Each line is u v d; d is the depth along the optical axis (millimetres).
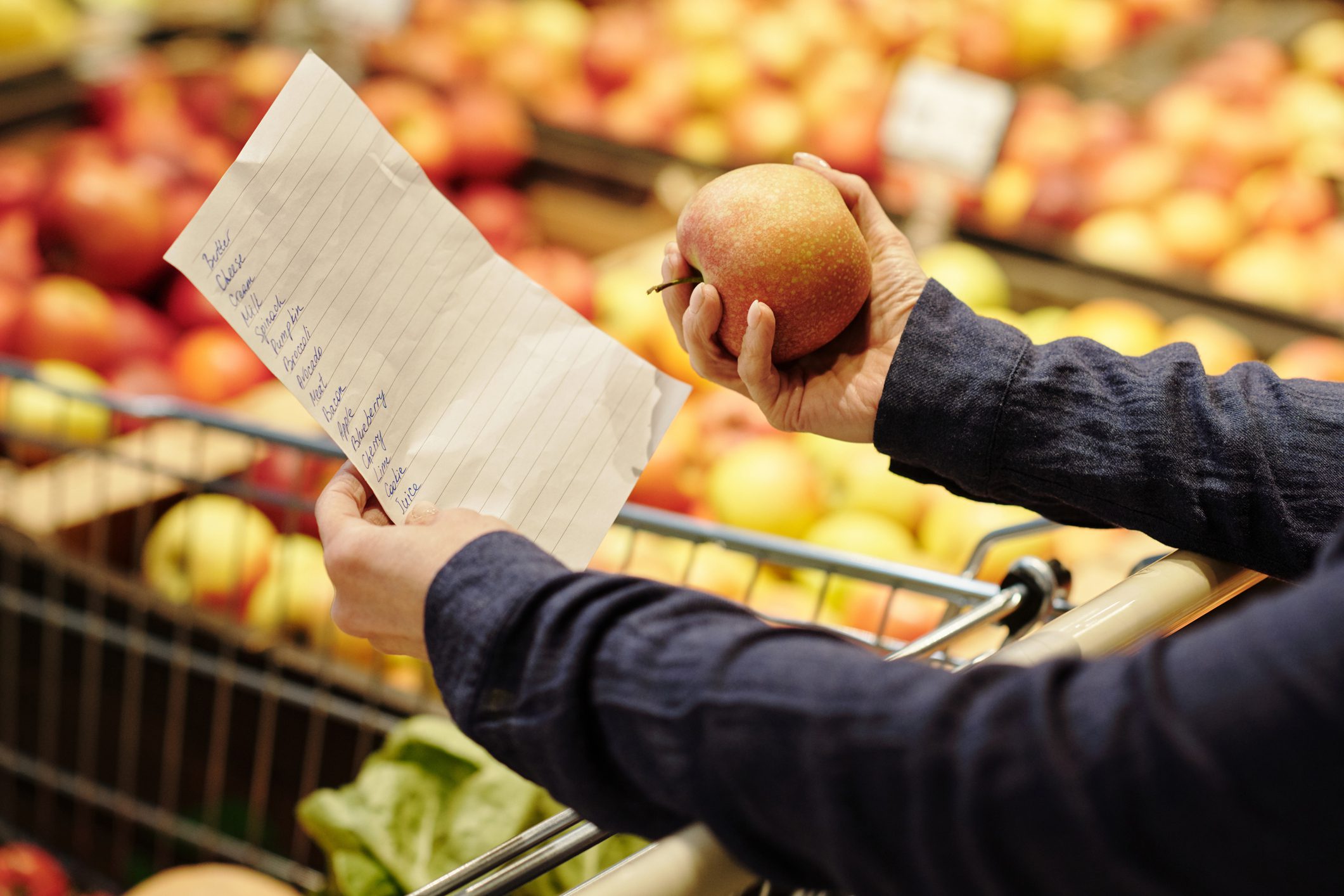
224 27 2615
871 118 2303
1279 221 2227
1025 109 2438
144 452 1271
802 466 1587
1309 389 706
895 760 356
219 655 1361
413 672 1423
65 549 1450
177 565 1500
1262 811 308
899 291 796
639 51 2555
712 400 1765
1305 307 2057
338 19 2545
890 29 2705
